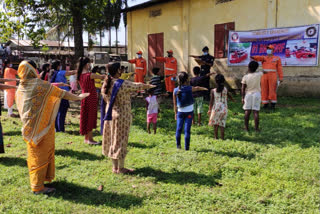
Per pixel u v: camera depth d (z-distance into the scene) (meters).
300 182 3.92
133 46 17.45
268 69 8.69
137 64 12.63
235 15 12.23
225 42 12.73
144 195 3.69
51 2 12.91
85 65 5.79
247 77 6.43
